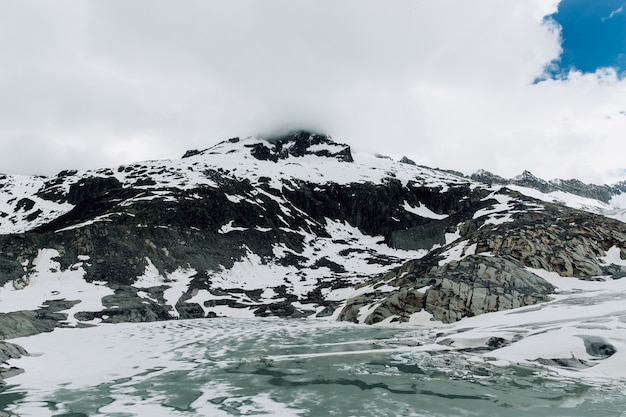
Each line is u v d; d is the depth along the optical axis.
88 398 15.05
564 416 12.05
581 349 17.94
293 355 22.28
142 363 20.97
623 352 16.92
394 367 18.70
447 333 25.62
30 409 13.92
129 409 13.84
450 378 16.50
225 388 16.14
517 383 15.37
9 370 18.56
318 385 16.25
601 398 13.43
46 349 24.03
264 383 16.77
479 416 12.41
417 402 13.85
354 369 18.59
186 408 13.85
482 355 19.88
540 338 20.09
